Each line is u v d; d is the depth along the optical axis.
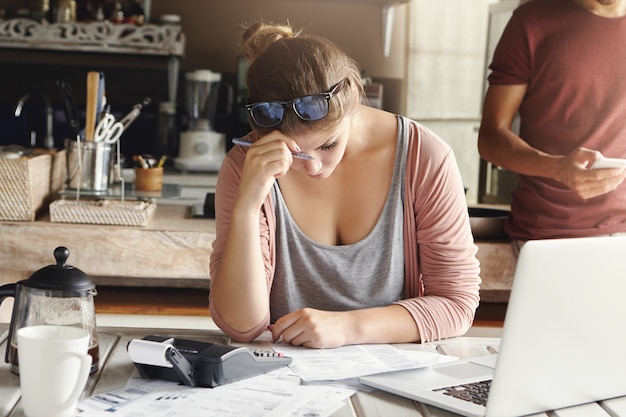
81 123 3.99
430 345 1.48
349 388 1.21
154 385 1.20
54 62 3.99
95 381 1.21
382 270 1.61
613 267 1.11
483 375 1.28
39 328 1.11
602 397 1.18
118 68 4.02
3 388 1.16
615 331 1.13
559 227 2.55
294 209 1.60
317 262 1.61
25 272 2.62
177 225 2.55
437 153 1.59
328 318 1.44
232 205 1.60
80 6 3.78
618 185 2.52
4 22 3.57
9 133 3.96
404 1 3.82
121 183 2.82
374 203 1.59
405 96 4.02
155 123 4.01
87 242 2.43
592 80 2.53
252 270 1.47
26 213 2.48
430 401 1.15
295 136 1.38
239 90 3.76
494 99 2.67
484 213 2.87
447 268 1.59
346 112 1.36
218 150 3.67
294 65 1.34
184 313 2.58
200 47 4.09
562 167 2.42
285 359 1.29
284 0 4.10
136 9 3.78
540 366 1.09
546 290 1.06
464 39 3.98
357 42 4.15
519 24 2.61
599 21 2.51
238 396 1.15
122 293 2.71
